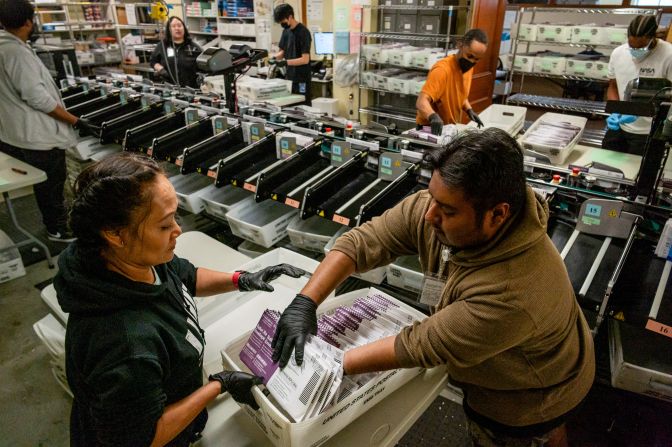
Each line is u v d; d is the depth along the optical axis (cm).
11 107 292
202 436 121
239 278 130
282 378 104
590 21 567
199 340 106
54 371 205
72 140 325
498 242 88
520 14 406
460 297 93
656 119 151
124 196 79
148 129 299
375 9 484
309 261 186
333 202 201
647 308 137
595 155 275
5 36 279
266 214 245
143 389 82
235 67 282
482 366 104
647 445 175
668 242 152
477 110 459
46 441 192
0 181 257
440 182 82
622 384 147
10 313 270
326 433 104
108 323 84
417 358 93
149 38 621
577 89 570
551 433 119
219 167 233
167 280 101
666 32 422
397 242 120
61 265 88
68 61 421
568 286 96
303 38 488
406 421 120
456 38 440
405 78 457
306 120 260
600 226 167
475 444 129
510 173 80
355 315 134
